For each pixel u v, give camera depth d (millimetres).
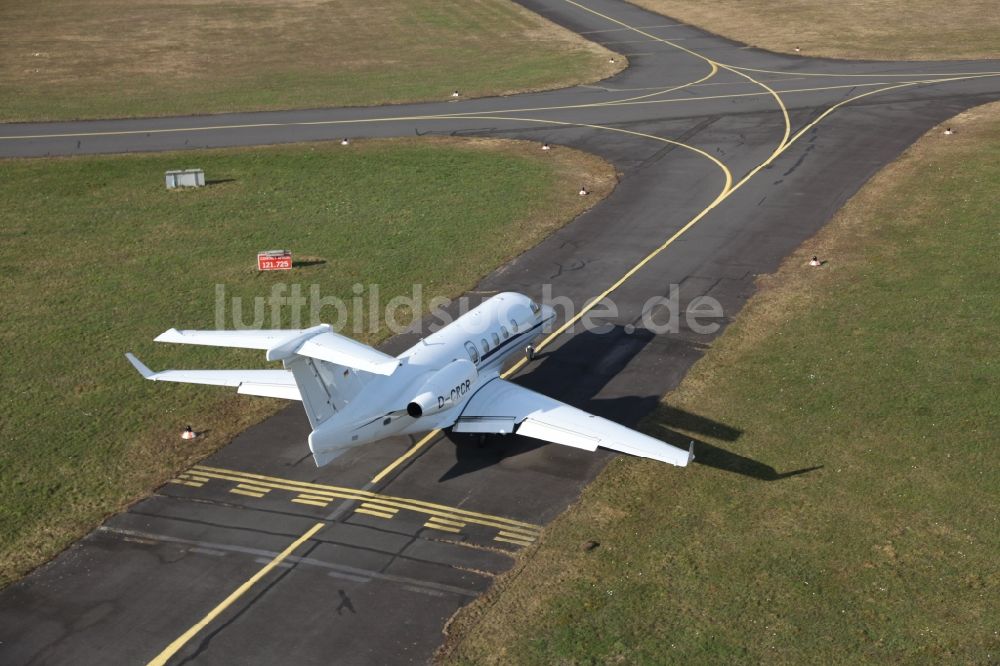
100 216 54250
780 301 41875
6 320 41594
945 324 38906
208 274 46375
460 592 24875
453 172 60719
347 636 23469
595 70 86188
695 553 25984
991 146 61125
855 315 40156
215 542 27188
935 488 28422
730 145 64062
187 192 58094
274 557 26484
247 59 93062
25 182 60094
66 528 27875
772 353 37344
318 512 28500
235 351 38844
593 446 28172
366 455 31422
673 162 61250
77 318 41781
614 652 22562
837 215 51562
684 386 35281
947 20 99812
